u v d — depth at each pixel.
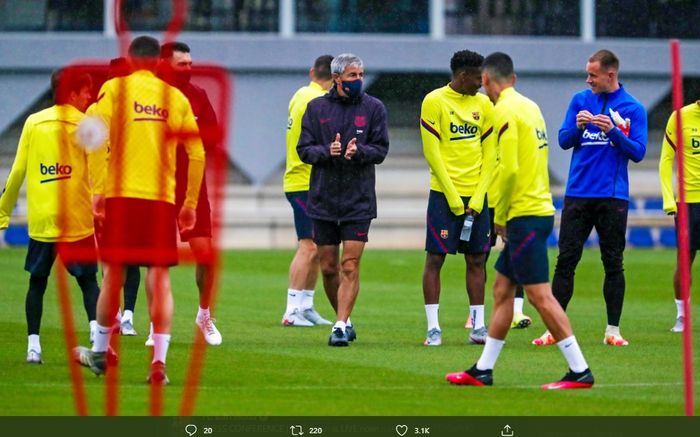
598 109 37.19
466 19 100.25
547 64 98.38
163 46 29.23
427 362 33.53
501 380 30.50
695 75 98.56
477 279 37.69
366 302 51.47
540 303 28.98
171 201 28.17
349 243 37.06
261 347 36.56
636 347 36.97
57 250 31.98
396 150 99.12
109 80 28.09
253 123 96.31
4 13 95.88
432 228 37.03
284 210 95.19
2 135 95.69
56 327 41.41
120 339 37.88
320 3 99.06
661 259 77.19
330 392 28.66
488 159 37.22
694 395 28.42
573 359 29.17
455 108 36.91
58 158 32.56
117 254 27.73
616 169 36.94
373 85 99.25
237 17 98.12
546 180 29.23
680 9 101.31
